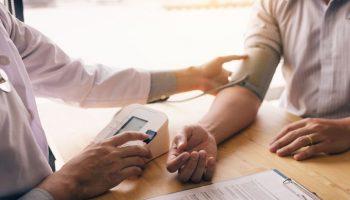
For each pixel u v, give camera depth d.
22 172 0.65
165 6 3.01
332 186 0.70
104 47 2.22
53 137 0.93
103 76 1.03
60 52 0.98
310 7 1.09
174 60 2.15
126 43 2.38
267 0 1.18
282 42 1.18
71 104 1.04
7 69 0.74
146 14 2.94
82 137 0.94
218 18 2.84
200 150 0.75
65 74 0.97
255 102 1.04
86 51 2.11
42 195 0.62
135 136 0.76
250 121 1.00
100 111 1.11
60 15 2.55
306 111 1.16
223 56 1.12
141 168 0.75
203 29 2.69
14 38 0.88
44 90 0.99
